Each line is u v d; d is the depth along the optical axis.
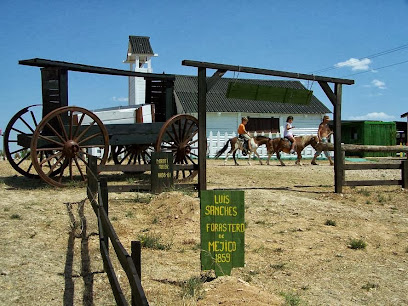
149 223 8.55
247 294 5.16
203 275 5.99
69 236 7.25
